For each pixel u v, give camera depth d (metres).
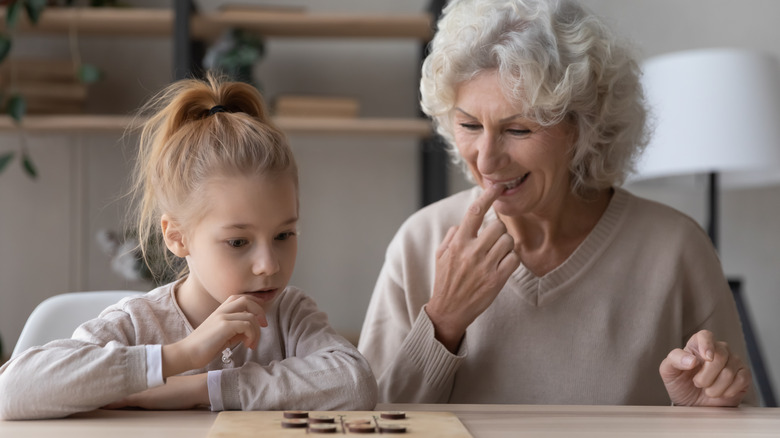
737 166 2.41
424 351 1.28
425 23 2.77
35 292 2.95
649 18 3.12
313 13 2.93
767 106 2.44
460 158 1.52
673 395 1.14
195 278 1.12
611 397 1.33
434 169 2.83
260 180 1.05
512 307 1.37
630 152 1.41
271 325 1.16
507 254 1.27
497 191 1.27
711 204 2.70
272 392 0.96
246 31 2.80
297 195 1.12
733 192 3.13
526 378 1.35
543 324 1.36
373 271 3.04
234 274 1.05
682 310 1.39
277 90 3.05
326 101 2.78
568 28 1.26
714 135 2.42
